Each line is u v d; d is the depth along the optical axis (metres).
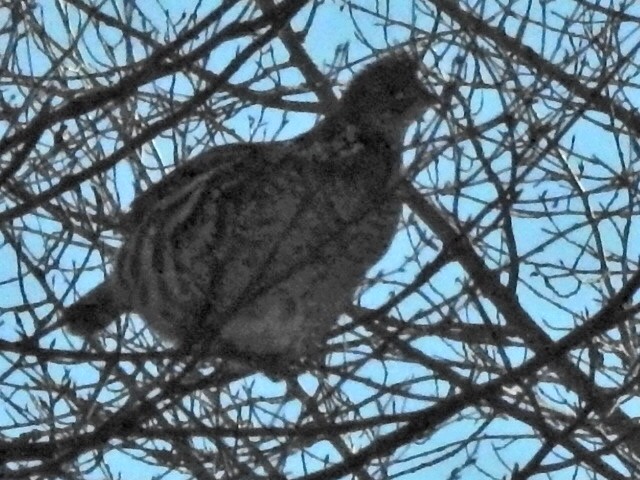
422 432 5.49
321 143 7.18
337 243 6.93
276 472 5.97
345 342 6.69
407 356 6.55
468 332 6.87
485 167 5.83
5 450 5.41
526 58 6.73
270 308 6.89
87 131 7.20
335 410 6.16
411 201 7.04
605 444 6.52
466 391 5.48
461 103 6.41
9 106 6.27
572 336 5.44
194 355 5.81
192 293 6.90
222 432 5.53
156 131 5.32
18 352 5.56
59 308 5.76
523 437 6.72
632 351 7.11
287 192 6.87
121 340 6.00
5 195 6.15
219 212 6.87
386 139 7.45
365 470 6.21
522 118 6.18
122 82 5.25
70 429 5.95
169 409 5.95
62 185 5.41
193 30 5.12
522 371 5.46
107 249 7.26
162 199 7.02
